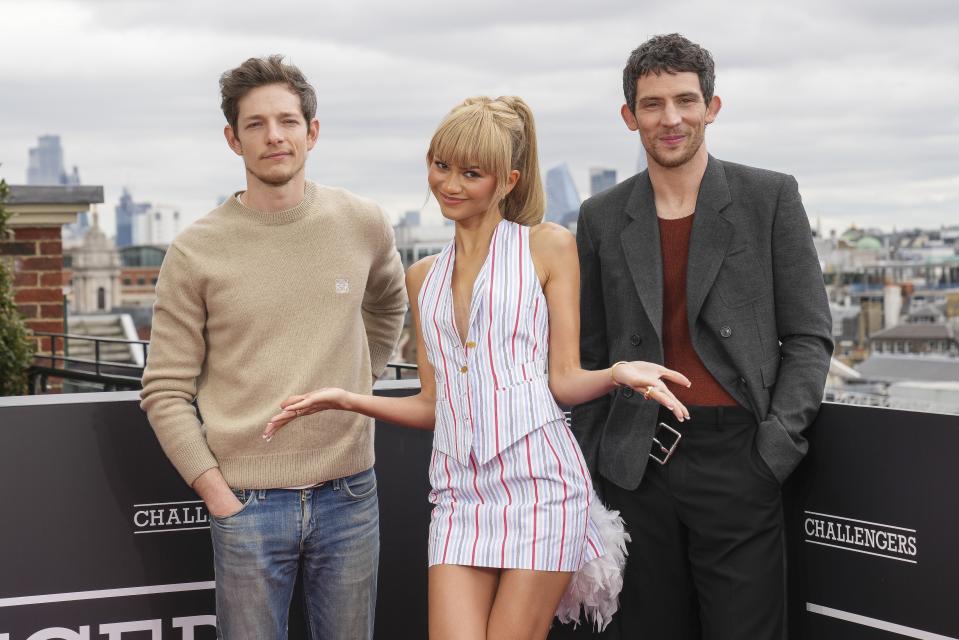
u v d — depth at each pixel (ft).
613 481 8.28
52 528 8.73
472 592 7.18
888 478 8.04
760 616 7.95
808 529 8.59
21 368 17.12
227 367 7.68
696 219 7.98
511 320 7.30
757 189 8.00
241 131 7.59
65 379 17.06
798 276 7.91
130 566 8.94
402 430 9.71
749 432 7.98
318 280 7.75
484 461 7.27
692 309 7.95
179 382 7.68
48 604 8.75
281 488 7.72
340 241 7.89
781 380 7.95
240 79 7.53
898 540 8.02
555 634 8.83
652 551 8.32
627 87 7.99
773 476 7.85
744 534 7.93
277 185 7.62
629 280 8.18
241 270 7.61
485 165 7.07
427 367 7.86
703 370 8.05
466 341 7.38
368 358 8.30
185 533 9.05
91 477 8.81
